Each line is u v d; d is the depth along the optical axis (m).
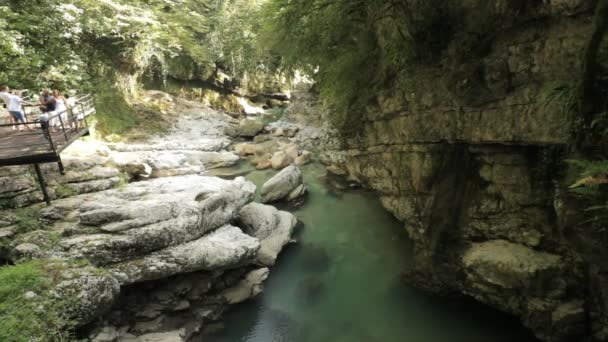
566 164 6.14
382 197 11.73
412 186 9.54
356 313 8.86
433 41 7.81
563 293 6.59
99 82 20.59
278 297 9.67
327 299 9.45
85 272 7.29
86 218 8.87
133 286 8.32
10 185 9.62
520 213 7.30
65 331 6.42
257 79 34.59
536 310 6.84
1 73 13.95
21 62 14.52
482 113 7.02
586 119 4.81
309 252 11.45
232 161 19.16
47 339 6.04
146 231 8.42
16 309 6.20
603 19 4.25
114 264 8.06
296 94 26.45
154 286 8.53
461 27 7.30
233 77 32.12
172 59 27.62
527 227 7.23
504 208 7.54
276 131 23.08
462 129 7.54
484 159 7.69
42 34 16.19
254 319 8.97
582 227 5.22
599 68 4.50
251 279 9.92
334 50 11.46
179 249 8.67
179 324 8.34
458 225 8.32
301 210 14.00
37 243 8.19
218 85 31.27
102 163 14.14
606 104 4.59
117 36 21.00
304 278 10.34
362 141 11.87
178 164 17.19
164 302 8.39
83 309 6.79
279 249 11.19
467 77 6.98
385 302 9.07
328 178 16.27
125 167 14.67
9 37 13.43
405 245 11.23
